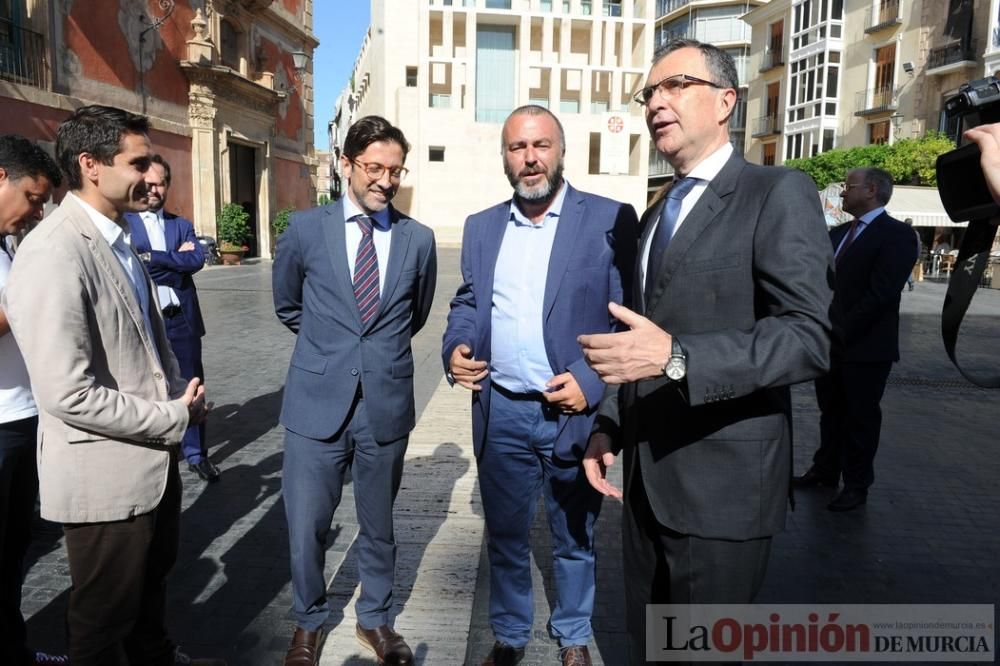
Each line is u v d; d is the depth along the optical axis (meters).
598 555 3.59
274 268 2.78
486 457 2.63
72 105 14.87
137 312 2.00
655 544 1.99
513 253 2.60
